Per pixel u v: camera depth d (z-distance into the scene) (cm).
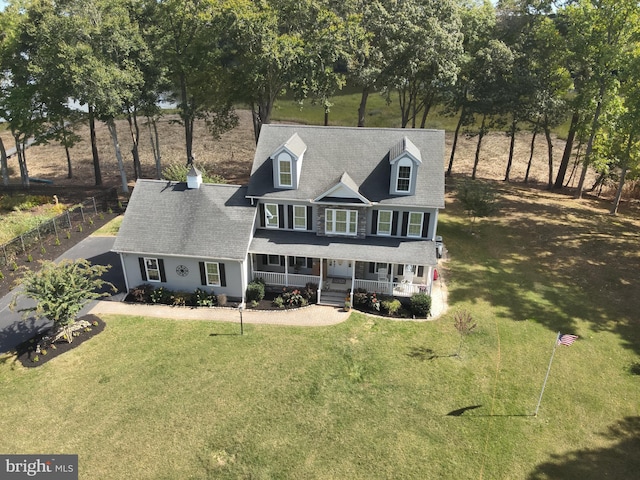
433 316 2711
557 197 4706
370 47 4234
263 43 3822
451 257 3409
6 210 4119
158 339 2469
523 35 4491
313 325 2608
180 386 2139
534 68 4506
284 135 3095
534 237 3703
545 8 4494
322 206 2853
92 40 3862
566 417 2006
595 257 3378
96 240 3578
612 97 3994
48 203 4269
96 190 4719
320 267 2903
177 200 2934
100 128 7131
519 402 2083
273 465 1772
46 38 3856
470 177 5356
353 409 2030
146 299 2825
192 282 2845
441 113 5153
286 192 2886
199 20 3966
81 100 3978
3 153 4619
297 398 2081
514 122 4769
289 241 2889
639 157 4016
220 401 2058
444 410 2031
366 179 2892
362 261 2909
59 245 3459
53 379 2173
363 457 1809
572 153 6097
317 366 2280
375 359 2334
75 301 2381
